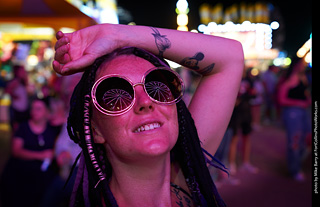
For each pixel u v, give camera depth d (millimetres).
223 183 5062
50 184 3150
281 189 4816
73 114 862
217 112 1078
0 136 8336
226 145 5137
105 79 773
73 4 6594
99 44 806
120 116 764
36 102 3244
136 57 840
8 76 10289
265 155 6816
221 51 1043
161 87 796
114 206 807
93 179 812
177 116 887
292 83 5289
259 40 21125
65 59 815
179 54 964
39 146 3207
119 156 828
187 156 956
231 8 21094
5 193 3164
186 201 973
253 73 11133
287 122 5320
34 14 6543
